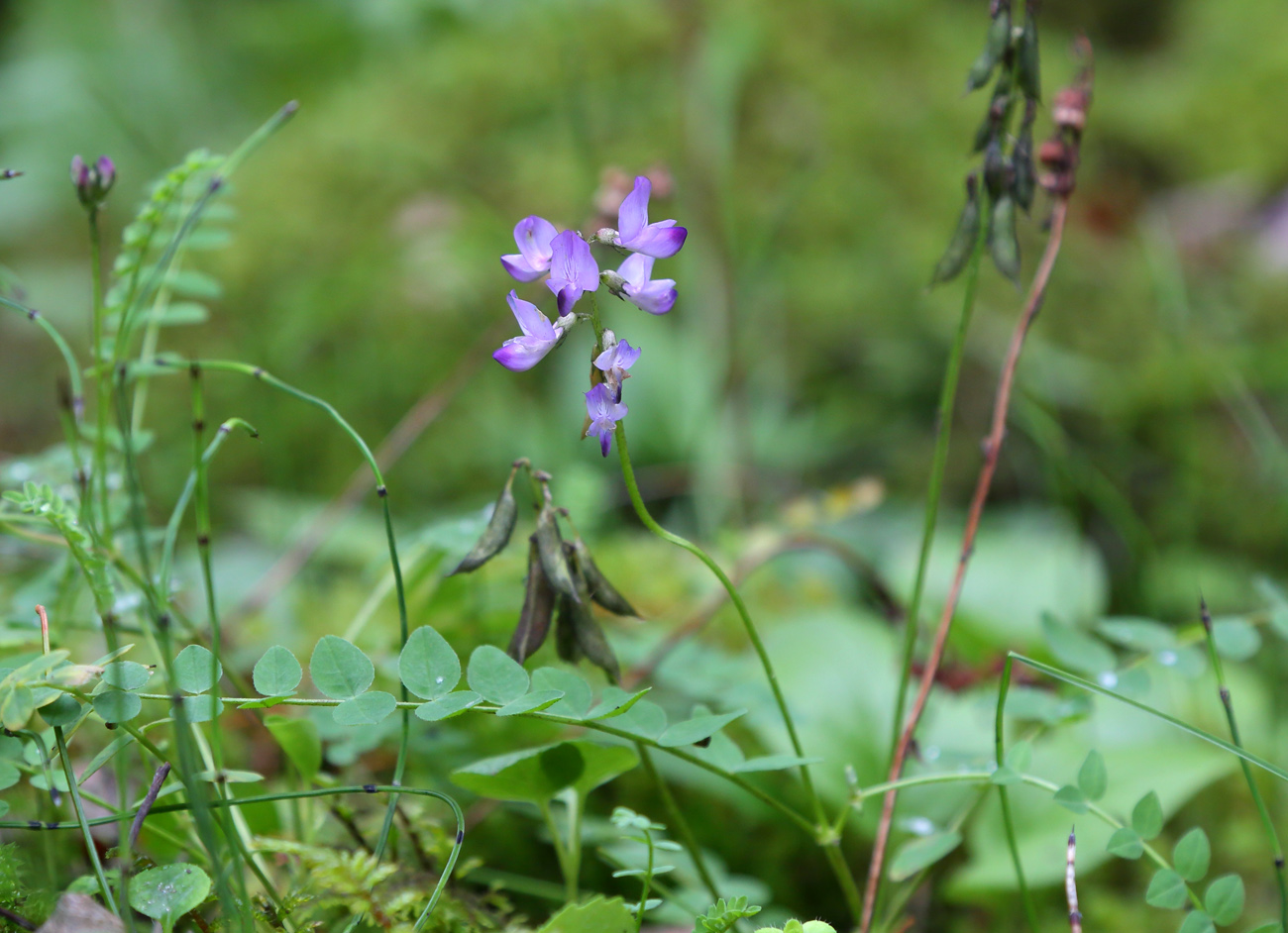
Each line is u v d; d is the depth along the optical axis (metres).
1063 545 1.34
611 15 2.14
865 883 0.99
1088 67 0.93
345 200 1.90
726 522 1.48
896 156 2.08
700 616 1.00
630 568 1.18
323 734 0.92
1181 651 0.92
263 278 1.78
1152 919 0.98
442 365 1.72
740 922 0.92
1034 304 0.94
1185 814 1.02
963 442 1.77
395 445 1.10
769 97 2.09
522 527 1.14
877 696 1.01
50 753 0.88
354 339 1.71
